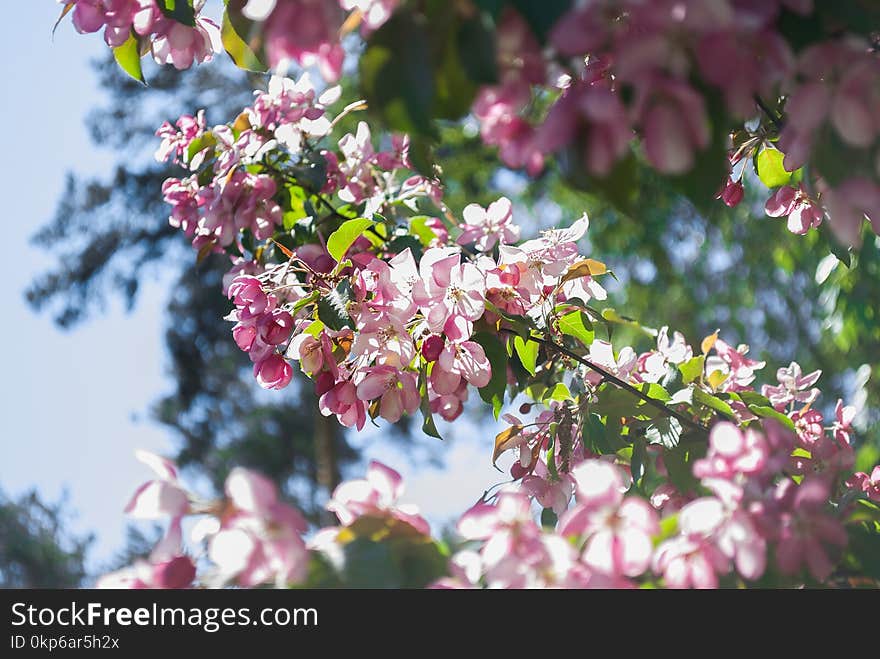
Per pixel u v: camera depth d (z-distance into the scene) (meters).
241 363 15.98
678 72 1.24
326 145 3.49
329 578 1.35
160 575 1.35
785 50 1.26
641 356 2.88
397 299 2.36
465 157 11.70
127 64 2.24
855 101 1.30
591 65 1.75
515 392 3.19
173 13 2.04
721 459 1.42
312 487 18.09
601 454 2.65
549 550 1.30
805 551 1.40
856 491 2.15
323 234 3.23
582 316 2.89
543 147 1.27
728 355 2.87
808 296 9.98
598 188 1.26
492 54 1.24
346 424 2.47
